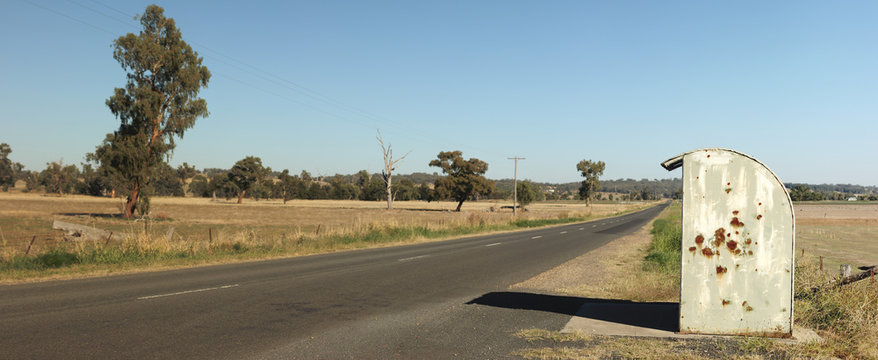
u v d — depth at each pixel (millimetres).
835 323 6355
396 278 11102
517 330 6391
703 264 5949
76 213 50250
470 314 7387
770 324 5758
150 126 42375
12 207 61312
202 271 11875
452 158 84125
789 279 5719
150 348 5199
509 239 26234
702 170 5965
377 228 25047
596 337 5984
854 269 16188
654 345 5566
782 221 5758
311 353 5203
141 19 42094
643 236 29328
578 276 11953
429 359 5086
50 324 6141
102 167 42812
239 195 129875
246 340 5637
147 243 14703
